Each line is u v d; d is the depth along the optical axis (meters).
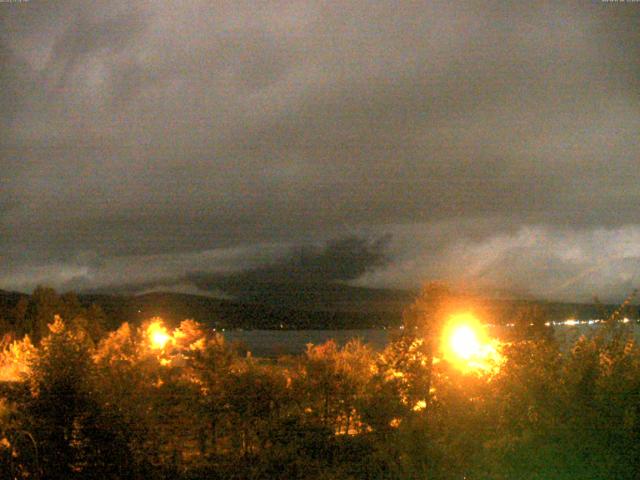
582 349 6.10
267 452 9.08
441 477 6.05
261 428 9.70
